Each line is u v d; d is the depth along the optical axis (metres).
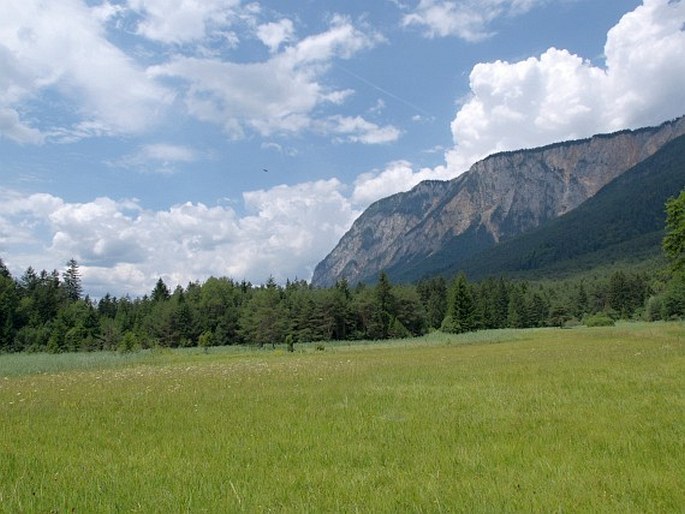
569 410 11.50
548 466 7.27
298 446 9.17
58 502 6.27
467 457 7.96
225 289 140.38
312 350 64.69
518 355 31.08
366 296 120.94
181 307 109.38
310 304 111.56
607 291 155.00
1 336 94.19
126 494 6.58
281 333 93.75
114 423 11.83
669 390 13.47
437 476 6.98
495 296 152.00
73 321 98.75
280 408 13.32
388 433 9.95
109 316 138.62
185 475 7.38
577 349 33.59
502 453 8.16
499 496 6.10
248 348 81.00
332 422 11.20
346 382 19.02
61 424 11.84
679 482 6.38
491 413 11.60
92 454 8.84
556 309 145.25
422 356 37.19
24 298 106.62
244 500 6.20
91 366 40.84
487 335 86.75
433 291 164.25
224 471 7.59
